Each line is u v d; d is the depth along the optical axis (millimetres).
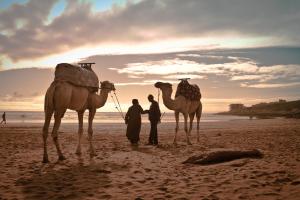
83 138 17844
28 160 9383
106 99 11625
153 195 5461
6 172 7547
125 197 5375
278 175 6500
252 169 7344
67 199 5332
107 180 6754
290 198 4844
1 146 13148
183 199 5133
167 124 41875
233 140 16469
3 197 5418
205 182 6371
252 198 5008
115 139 17359
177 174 7355
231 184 6031
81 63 10773
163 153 11148
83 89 9680
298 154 10008
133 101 14539
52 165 8516
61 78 8883
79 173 7484
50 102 8742
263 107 169875
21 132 22750
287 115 92125
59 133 21953
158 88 14484
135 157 10016
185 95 14477
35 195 5543
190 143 14445
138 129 14336
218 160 8664
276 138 17547
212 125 39469
